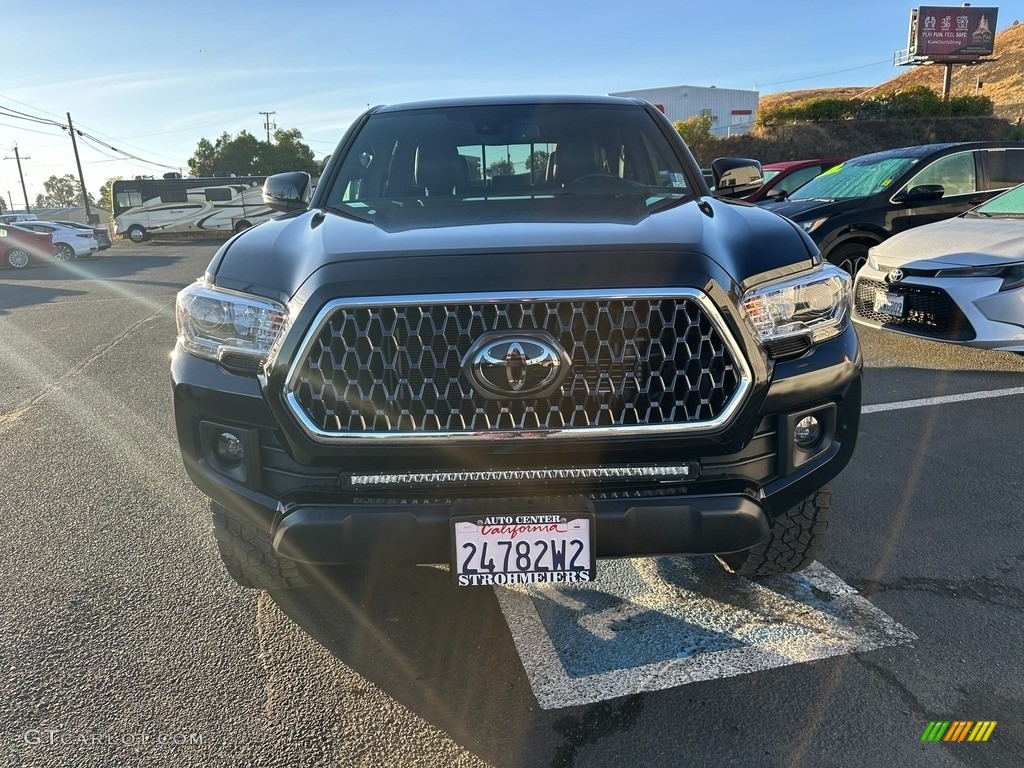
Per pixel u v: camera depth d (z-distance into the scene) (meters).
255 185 34.50
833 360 2.21
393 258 2.02
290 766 2.02
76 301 12.07
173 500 3.71
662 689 2.29
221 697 2.29
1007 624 2.57
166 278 16.17
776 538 2.59
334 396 1.99
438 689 2.32
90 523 3.47
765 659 2.42
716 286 1.97
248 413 2.10
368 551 2.06
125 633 2.62
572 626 2.63
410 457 1.99
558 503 2.01
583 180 3.18
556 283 1.93
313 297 1.98
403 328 1.96
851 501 3.51
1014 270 5.16
